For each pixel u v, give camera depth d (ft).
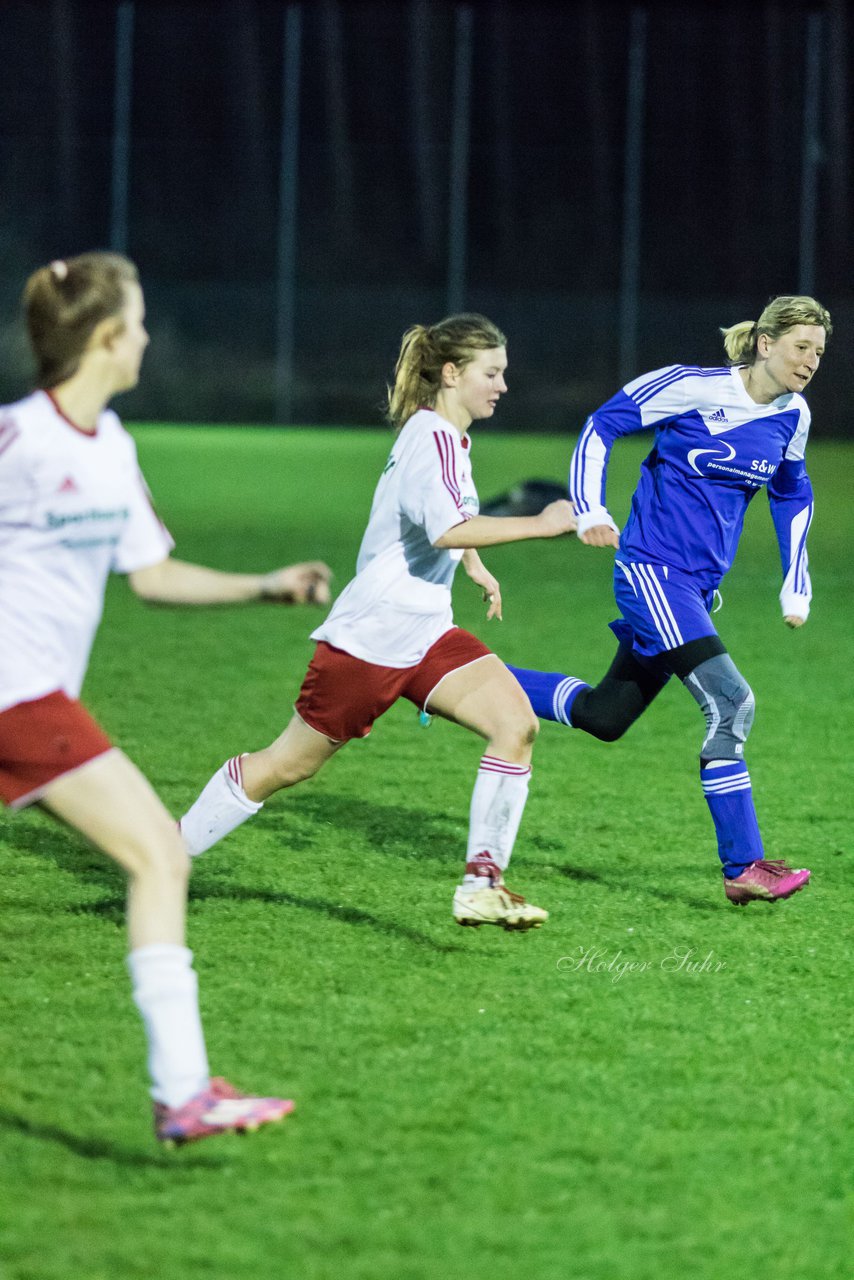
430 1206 31.50
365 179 324.39
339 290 319.47
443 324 47.50
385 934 48.37
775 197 320.50
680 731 79.71
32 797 32.89
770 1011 42.70
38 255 322.96
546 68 327.67
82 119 321.93
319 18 328.70
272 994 42.96
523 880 54.54
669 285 321.73
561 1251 30.01
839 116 318.65
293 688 88.48
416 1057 38.86
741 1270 29.53
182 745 74.08
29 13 319.68
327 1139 34.30
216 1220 30.78
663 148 322.55
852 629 112.37
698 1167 33.47
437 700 47.65
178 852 33.35
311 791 66.23
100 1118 35.06
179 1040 32.58
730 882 51.52
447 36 331.36
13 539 32.48
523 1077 37.81
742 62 319.06
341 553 144.77
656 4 326.24
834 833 61.46
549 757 73.41
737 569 146.51
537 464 243.40
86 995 42.42
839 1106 36.68
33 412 32.24
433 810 63.57
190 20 318.65
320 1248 29.89
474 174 326.65
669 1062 38.99
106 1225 30.50
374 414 316.19
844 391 297.53
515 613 116.88
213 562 135.13
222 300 316.40
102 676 90.58
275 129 322.34
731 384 51.70
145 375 315.99
